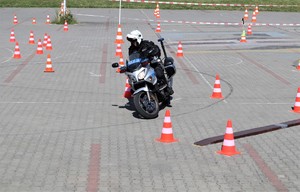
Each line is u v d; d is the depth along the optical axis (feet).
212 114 45.11
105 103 48.85
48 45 83.51
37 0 183.21
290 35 108.58
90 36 102.06
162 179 29.35
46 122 41.86
